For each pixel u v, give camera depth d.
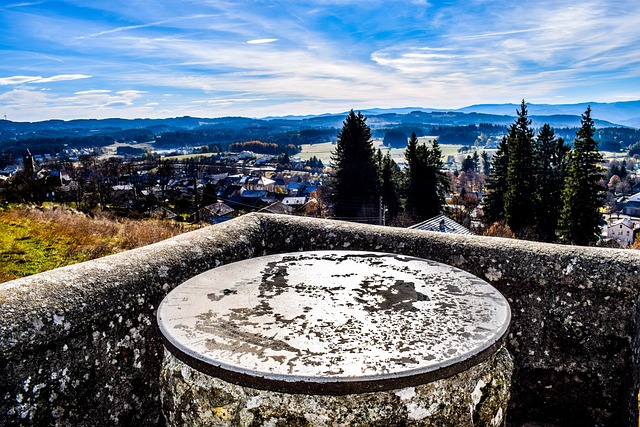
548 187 34.88
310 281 2.54
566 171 31.09
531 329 2.84
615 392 2.68
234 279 2.56
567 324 2.76
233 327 1.96
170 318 2.04
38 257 8.59
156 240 11.54
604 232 61.44
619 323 2.64
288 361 1.67
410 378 1.60
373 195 35.44
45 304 1.96
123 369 2.28
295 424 1.66
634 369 2.64
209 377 1.79
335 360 1.68
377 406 1.66
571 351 2.76
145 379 2.40
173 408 1.91
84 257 8.88
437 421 1.73
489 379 1.94
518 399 2.91
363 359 1.69
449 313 2.11
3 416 1.79
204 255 2.91
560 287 2.76
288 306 2.18
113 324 2.23
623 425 2.67
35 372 1.88
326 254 3.06
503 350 2.18
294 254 3.07
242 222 3.51
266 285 2.47
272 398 1.68
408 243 3.27
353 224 3.59
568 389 2.79
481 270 2.97
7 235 10.42
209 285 2.46
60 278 2.14
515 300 2.88
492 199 37.72
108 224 13.70
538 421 2.87
